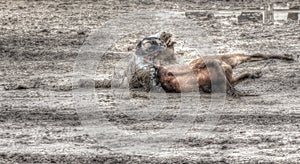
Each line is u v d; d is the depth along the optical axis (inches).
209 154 823.7
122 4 1814.7
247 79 1179.9
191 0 1875.0
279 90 1136.8
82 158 808.3
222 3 1862.7
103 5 1807.3
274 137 888.9
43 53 1393.9
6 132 908.0
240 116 984.9
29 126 934.4
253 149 842.2
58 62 1331.2
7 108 1022.4
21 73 1254.3
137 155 819.4
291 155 820.6
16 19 1675.7
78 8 1777.8
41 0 1862.7
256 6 1838.1
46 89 1136.2
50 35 1534.2
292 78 1208.8
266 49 1438.2
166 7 1790.1
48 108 1022.4
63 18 1689.2
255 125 941.2
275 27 1619.1
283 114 996.6
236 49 1434.5
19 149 839.7
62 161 798.5
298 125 941.2
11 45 1449.3
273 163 792.3
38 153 825.5
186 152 831.1
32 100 1069.1
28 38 1505.9
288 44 1475.1
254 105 1042.1
